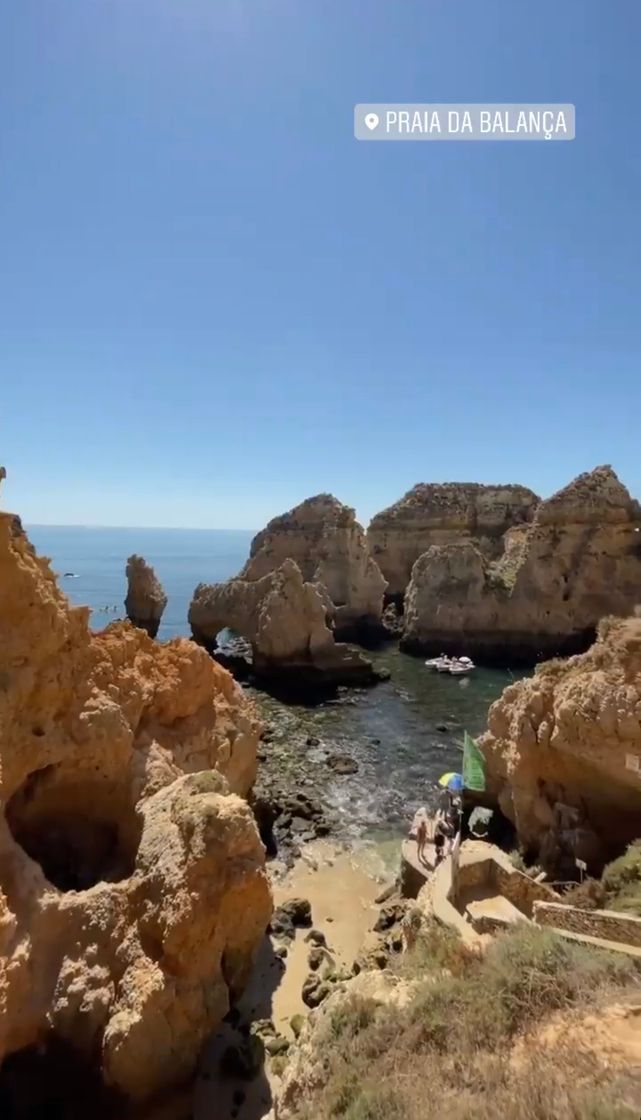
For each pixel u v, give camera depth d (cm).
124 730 1505
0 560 1344
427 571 6238
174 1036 1127
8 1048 1092
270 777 3206
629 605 5509
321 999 1522
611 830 1848
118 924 1209
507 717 2198
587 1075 698
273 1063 1272
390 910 1930
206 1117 1145
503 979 950
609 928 1247
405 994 983
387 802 2944
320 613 5053
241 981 1337
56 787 1441
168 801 1366
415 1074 774
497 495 8025
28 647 1365
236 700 2136
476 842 1881
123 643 1689
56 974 1159
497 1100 676
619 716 1684
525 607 5784
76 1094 1177
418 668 5562
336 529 6981
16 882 1187
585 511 5712
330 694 4769
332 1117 755
